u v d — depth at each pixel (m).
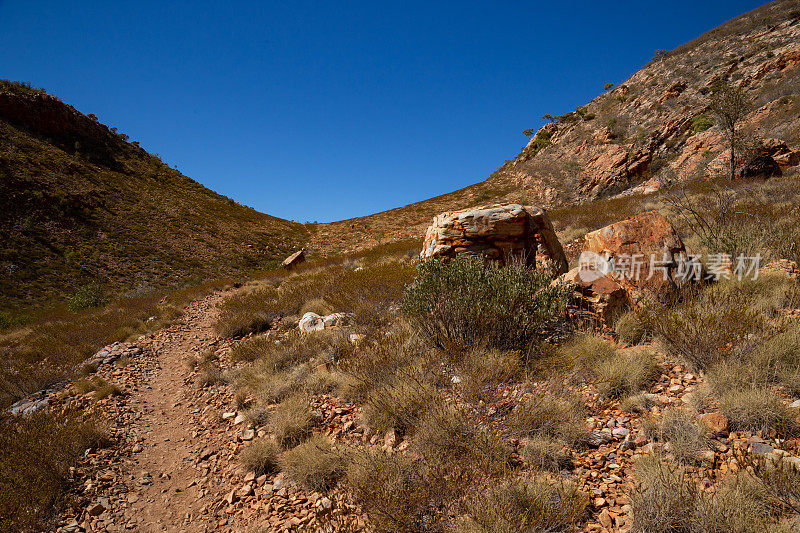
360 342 5.48
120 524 3.22
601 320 5.09
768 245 6.20
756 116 33.50
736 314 3.85
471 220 7.23
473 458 2.87
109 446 4.44
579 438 3.13
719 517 2.13
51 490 3.40
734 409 3.00
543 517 2.33
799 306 4.43
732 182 16.94
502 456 2.96
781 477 2.20
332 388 4.93
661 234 5.63
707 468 2.59
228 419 4.85
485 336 4.69
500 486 2.60
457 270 5.33
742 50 57.50
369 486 2.78
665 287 5.14
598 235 5.84
